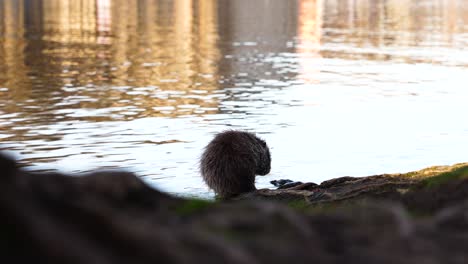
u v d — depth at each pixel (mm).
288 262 4863
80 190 4625
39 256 3898
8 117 29125
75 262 3930
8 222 3957
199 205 7223
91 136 25734
